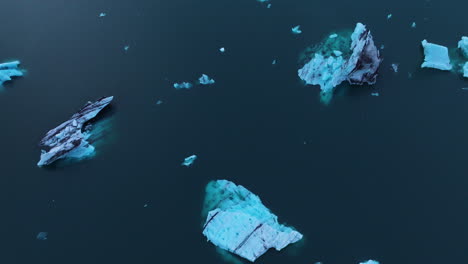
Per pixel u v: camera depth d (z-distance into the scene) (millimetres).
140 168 39562
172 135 41844
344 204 36531
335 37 49844
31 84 47469
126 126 42781
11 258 34469
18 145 41938
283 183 37938
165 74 47312
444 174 38344
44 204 37594
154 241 34875
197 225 35625
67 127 42062
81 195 38031
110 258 34125
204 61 48438
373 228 35125
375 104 43719
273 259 33500
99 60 49344
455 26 51250
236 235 34188
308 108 43500
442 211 36031
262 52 49062
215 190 37281
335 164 39156
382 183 37844
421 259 33406
